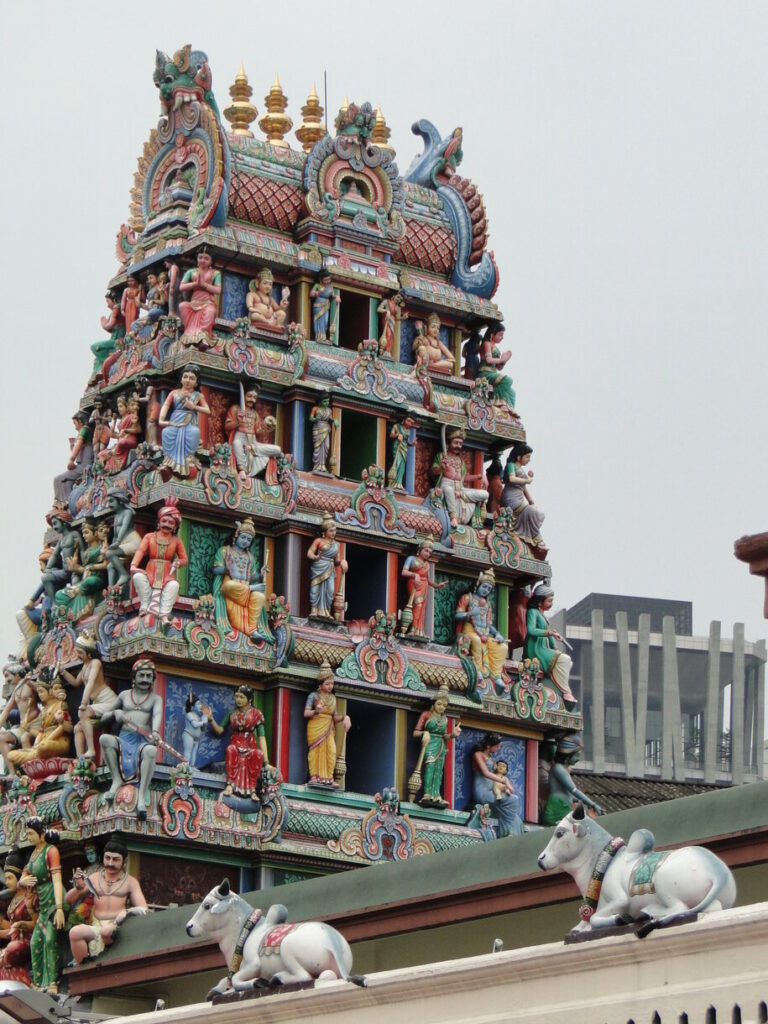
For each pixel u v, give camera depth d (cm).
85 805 6406
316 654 6706
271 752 6631
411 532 6969
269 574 6775
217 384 6844
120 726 6431
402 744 6850
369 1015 4012
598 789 8056
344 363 7006
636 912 3644
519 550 7231
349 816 6625
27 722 6750
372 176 7231
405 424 7050
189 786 6412
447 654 7000
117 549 6638
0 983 5034
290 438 6900
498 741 7019
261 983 4281
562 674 7225
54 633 6738
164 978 5628
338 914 4953
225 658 6575
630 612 12006
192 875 6438
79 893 6153
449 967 3872
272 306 6969
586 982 3659
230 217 6988
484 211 7431
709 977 3488
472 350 7406
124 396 6969
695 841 4147
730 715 11581
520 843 4725
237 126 7225
